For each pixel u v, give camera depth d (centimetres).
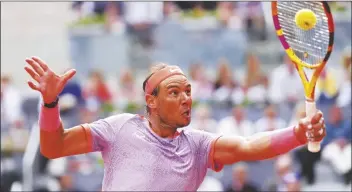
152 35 4728
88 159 3906
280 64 4653
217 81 4209
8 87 4388
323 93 4022
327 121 3956
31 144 3897
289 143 1415
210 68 4678
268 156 1441
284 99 4153
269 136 1436
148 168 1432
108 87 4269
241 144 1458
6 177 3953
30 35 5688
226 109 4078
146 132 1461
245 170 3666
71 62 4769
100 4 4903
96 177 3862
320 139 1395
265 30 4675
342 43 4603
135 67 4738
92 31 4759
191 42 4697
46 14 5794
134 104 4094
